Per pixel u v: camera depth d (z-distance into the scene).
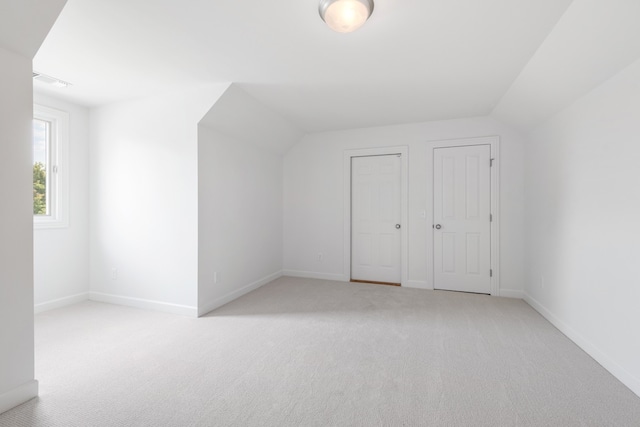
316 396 1.72
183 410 1.59
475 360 2.13
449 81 2.72
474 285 3.79
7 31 1.49
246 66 2.46
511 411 1.59
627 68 1.84
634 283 1.79
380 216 4.30
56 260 3.18
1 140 1.55
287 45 2.13
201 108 2.92
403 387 1.80
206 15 1.79
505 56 2.27
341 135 4.41
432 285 3.96
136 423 1.50
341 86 2.85
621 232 1.90
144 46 2.14
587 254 2.26
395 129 4.12
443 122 3.89
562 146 2.64
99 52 2.22
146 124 3.16
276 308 3.23
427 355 2.20
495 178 3.68
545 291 2.97
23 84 1.63
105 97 3.14
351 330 2.65
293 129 4.23
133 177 3.23
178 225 3.04
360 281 4.39
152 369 2.00
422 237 4.00
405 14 1.78
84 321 2.83
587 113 2.27
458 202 3.85
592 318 2.19
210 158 3.15
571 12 1.71
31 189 1.68
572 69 2.13
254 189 3.99
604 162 2.07
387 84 2.80
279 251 4.66
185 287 3.01
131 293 3.26
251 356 2.18
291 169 4.71
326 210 4.53
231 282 3.51
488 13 1.76
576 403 1.66
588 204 2.25
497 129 3.67
